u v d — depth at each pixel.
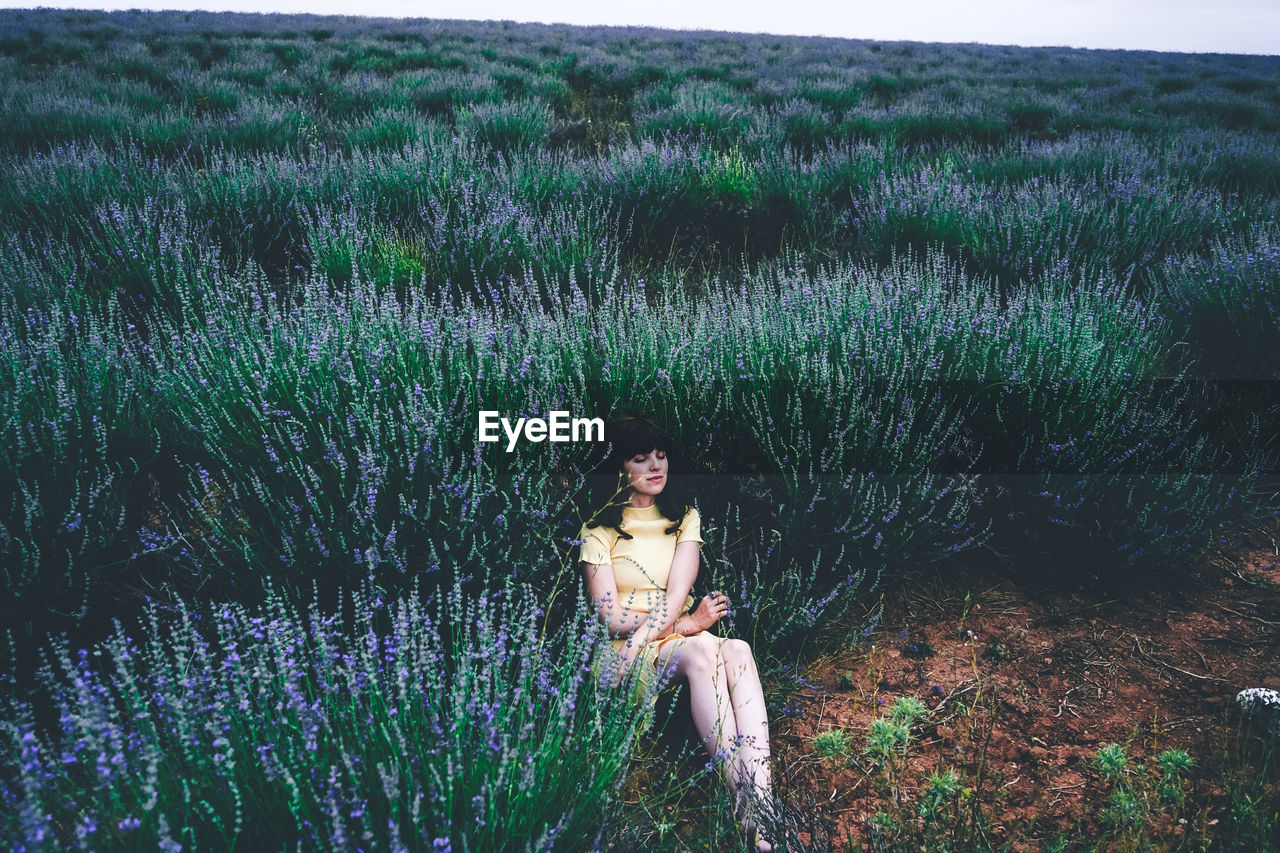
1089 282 4.85
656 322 3.74
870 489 3.07
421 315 3.82
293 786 1.54
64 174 5.55
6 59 12.36
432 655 1.98
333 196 5.82
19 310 3.81
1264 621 2.97
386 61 13.87
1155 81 16.75
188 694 1.75
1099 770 2.37
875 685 2.76
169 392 3.12
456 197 5.87
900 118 10.06
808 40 27.25
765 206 6.40
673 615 2.71
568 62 14.45
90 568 2.65
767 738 2.35
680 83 12.46
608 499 3.03
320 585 2.64
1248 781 2.25
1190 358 4.35
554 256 5.14
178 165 6.55
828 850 2.01
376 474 2.70
